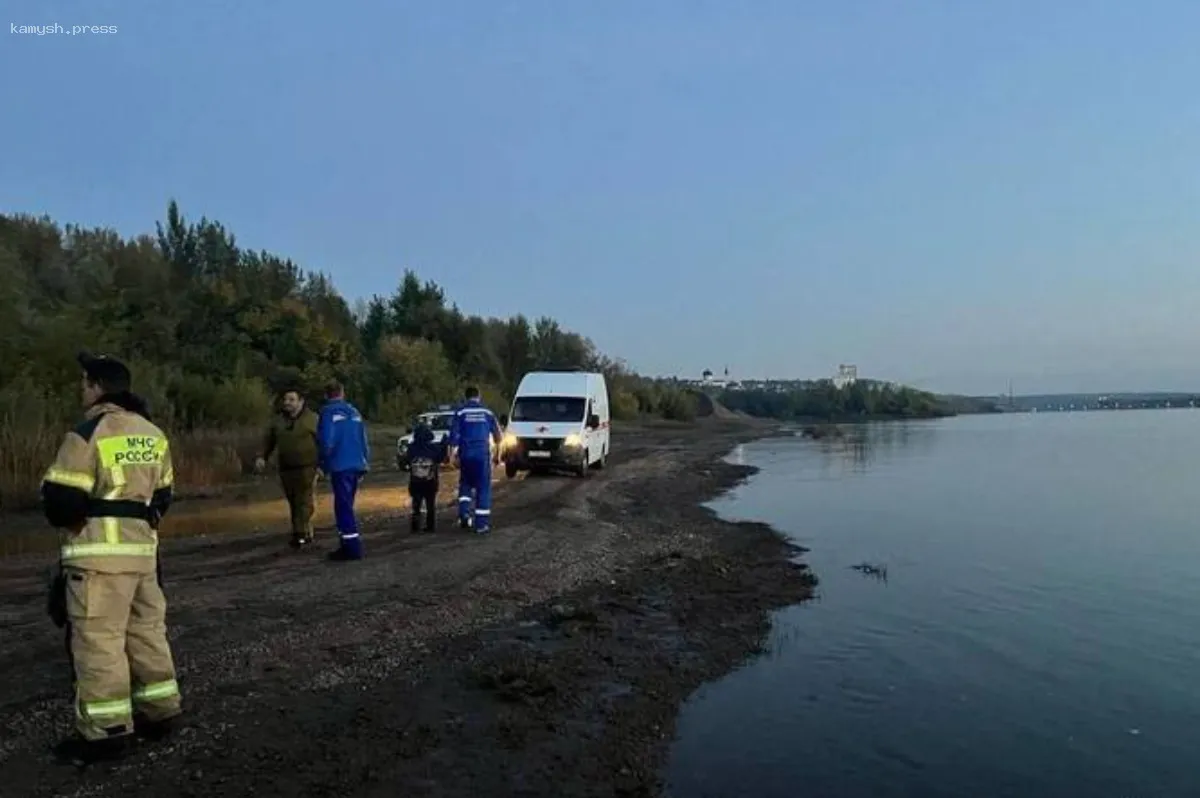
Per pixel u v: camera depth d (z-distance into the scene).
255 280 52.75
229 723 6.23
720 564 13.68
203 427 29.36
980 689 8.24
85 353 5.92
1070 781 6.30
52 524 5.51
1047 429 87.06
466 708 6.90
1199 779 6.36
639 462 34.25
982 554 15.52
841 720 7.39
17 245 42.47
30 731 5.94
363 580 10.62
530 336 77.75
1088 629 10.39
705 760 6.50
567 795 5.69
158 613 5.98
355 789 5.44
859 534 17.83
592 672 8.09
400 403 50.00
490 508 16.52
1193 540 17.22
